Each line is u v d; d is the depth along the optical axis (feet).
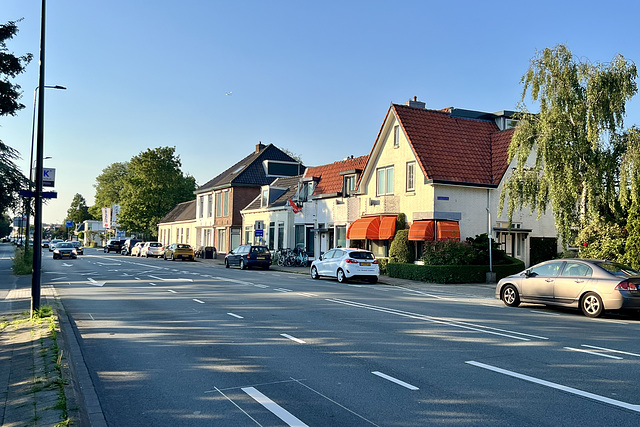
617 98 64.44
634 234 60.44
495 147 100.89
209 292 61.00
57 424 16.14
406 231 93.20
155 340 32.14
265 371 24.71
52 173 41.96
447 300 58.18
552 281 48.62
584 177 66.08
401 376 23.75
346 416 18.39
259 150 193.88
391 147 101.40
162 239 245.65
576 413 18.62
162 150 241.14
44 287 66.95
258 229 120.88
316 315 42.75
